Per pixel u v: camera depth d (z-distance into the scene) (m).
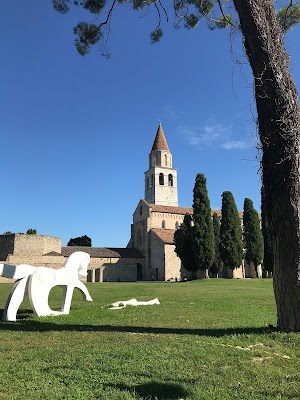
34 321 11.85
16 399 4.81
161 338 8.18
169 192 89.19
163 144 92.94
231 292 24.98
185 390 5.16
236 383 5.47
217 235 56.09
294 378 5.73
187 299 19.44
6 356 6.98
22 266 13.08
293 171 8.40
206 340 7.93
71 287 14.26
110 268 69.88
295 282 8.16
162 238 69.38
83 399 4.86
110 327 10.22
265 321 11.52
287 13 12.55
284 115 8.59
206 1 14.16
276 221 8.48
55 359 6.63
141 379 5.57
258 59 8.91
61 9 13.85
